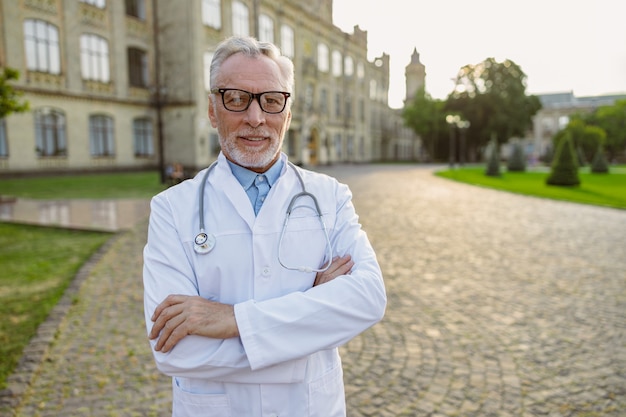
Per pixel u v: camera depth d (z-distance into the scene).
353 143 55.25
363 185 22.27
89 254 7.53
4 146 22.38
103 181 21.64
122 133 28.28
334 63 49.41
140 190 17.77
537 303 5.33
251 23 34.75
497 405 3.23
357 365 3.81
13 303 5.18
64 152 25.19
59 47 24.48
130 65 29.31
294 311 1.37
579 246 8.53
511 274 6.58
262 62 1.53
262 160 1.55
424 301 5.39
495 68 54.81
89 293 5.52
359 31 56.47
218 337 1.36
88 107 26.11
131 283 5.92
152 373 3.65
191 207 1.57
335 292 1.42
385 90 67.88
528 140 82.44
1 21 21.75
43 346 4.02
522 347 4.16
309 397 1.51
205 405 1.46
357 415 3.11
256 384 1.44
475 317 4.89
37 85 23.39
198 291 1.53
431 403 3.26
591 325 4.67
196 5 29.41
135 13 29.45
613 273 6.64
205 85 30.52
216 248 1.50
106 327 4.53
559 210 13.55
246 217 1.51
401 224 10.91
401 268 6.89
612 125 65.00
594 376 3.63
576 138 53.66
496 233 9.81
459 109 57.50
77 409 3.15
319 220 1.62
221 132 1.56
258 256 1.49
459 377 3.62
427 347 4.16
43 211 12.12
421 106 58.19
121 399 3.28
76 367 3.72
